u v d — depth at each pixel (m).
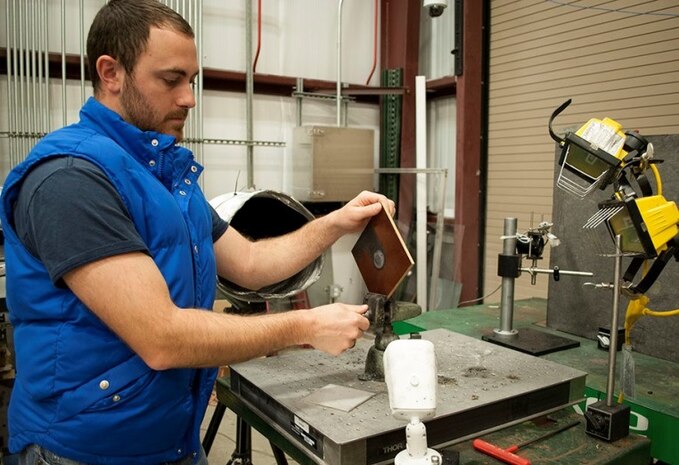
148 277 0.81
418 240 3.10
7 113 2.57
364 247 1.18
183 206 0.99
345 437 0.84
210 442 1.36
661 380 1.34
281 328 0.92
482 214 3.23
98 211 0.80
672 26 2.24
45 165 0.83
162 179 0.98
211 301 1.03
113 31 0.91
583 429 1.08
